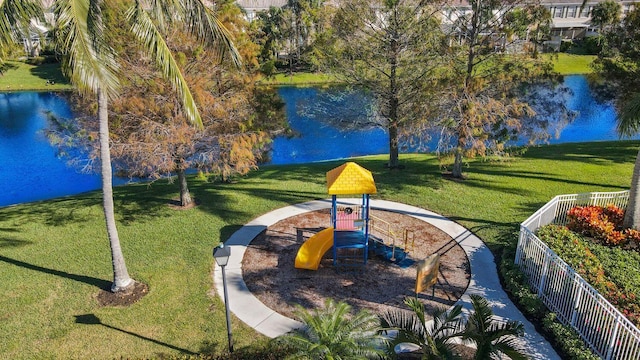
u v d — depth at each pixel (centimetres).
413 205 1709
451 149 1748
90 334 1004
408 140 2122
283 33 4672
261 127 1652
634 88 2105
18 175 2631
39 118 3744
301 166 2412
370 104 2247
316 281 1216
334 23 1905
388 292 1161
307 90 4378
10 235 1512
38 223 1614
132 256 1345
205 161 1608
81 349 959
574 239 1284
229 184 2031
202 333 1007
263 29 4762
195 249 1388
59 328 1025
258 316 1067
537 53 1822
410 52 1891
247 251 1379
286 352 912
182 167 1546
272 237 1471
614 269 1150
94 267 1291
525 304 1059
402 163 2362
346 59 1983
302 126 3647
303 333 873
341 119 2216
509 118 1717
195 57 1461
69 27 820
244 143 1506
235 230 1522
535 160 2309
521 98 1880
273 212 1670
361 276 1237
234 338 990
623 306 948
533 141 1923
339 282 1209
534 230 1378
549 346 947
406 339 808
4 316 1069
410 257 1329
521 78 1778
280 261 1320
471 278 1211
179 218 1619
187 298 1138
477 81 1738
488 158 2297
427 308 1090
